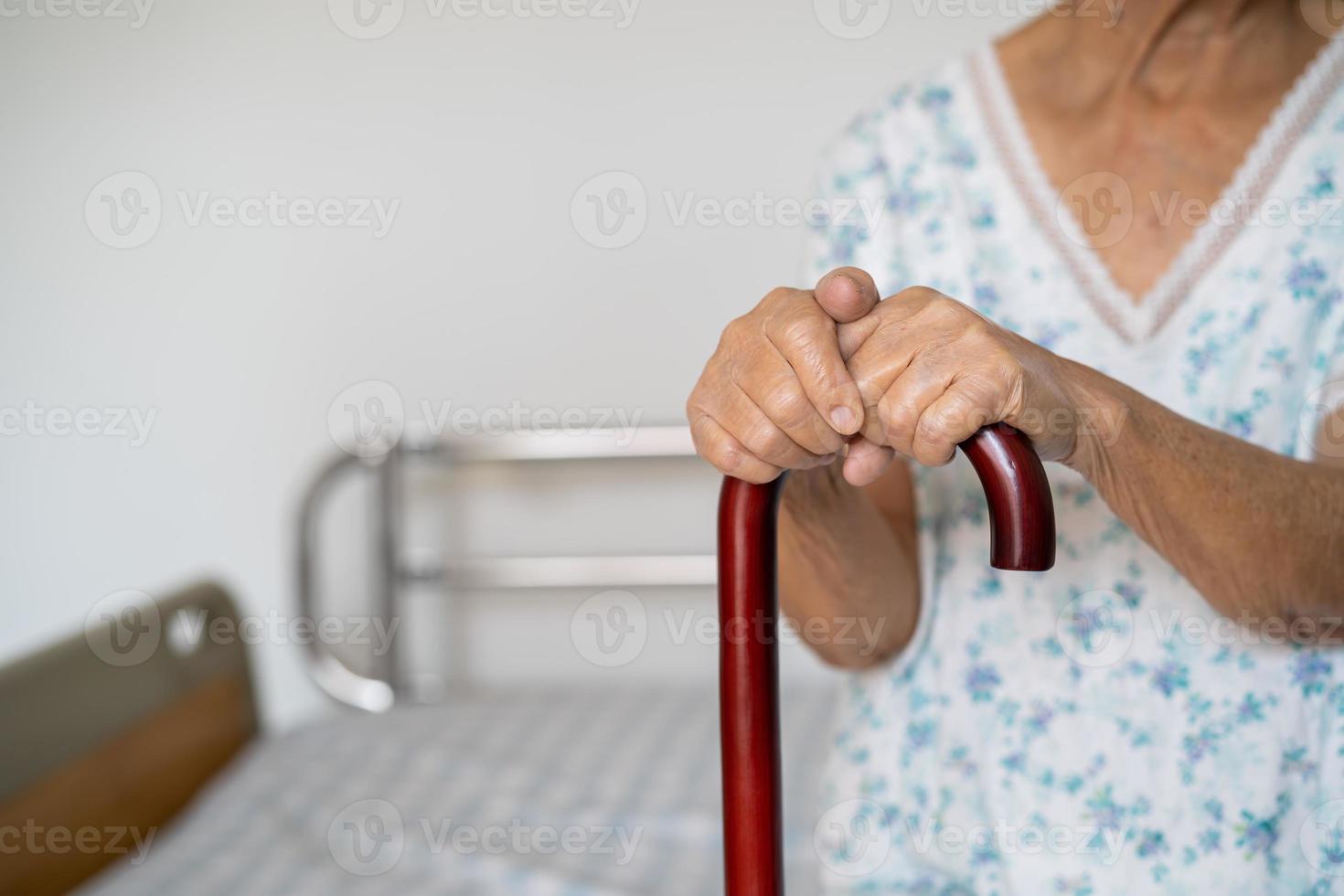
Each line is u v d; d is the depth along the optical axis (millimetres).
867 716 863
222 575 2223
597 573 2088
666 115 2076
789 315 564
